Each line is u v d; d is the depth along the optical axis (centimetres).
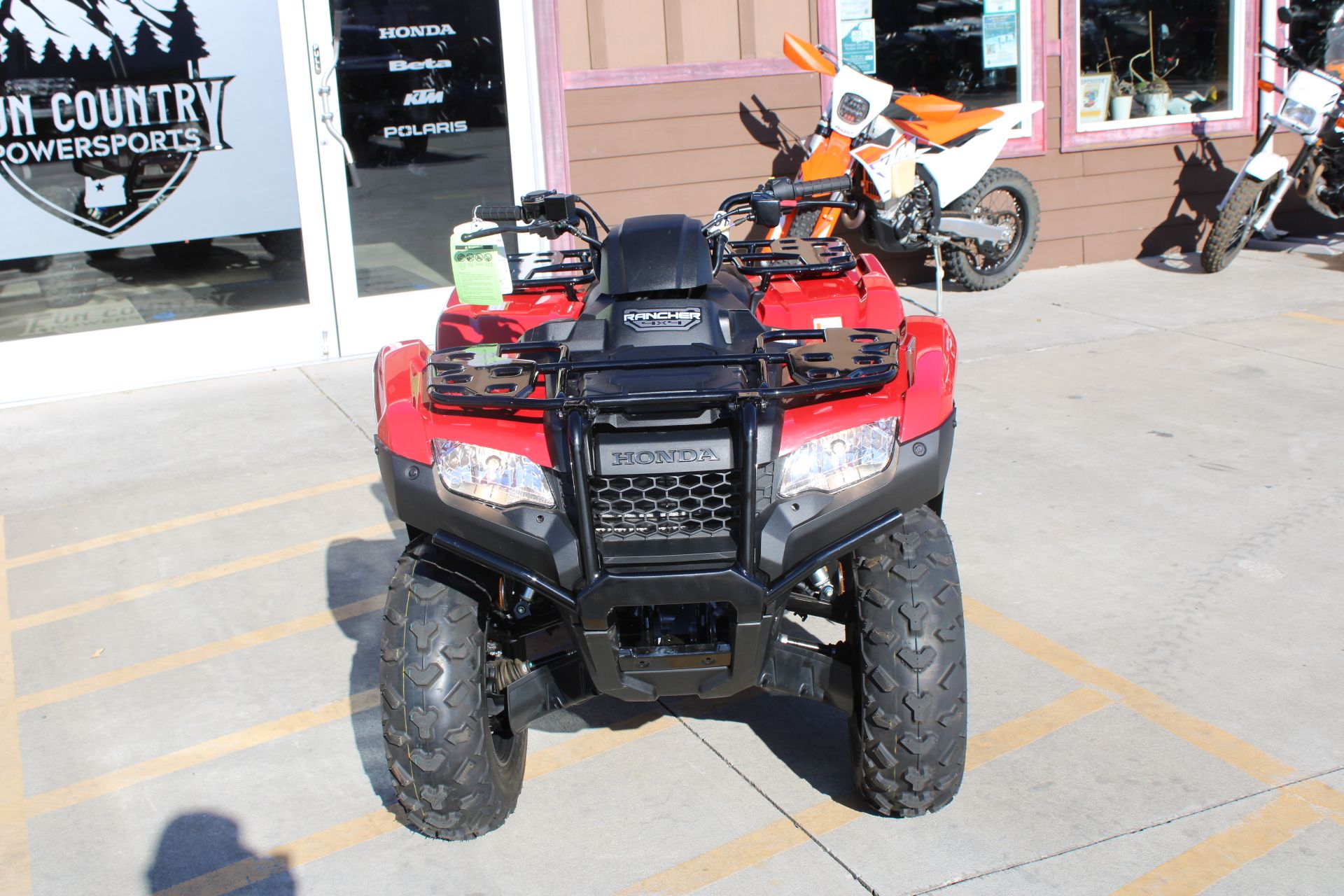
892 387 292
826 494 278
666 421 275
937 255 780
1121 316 766
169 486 561
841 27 823
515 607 321
